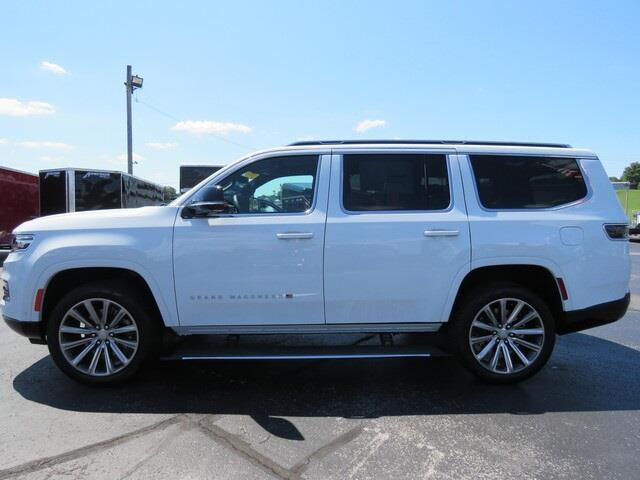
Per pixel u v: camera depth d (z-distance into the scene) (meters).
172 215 4.06
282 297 4.02
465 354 4.16
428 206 4.14
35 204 15.43
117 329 4.11
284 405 3.83
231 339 4.76
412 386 4.25
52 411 3.69
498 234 4.06
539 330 4.18
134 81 24.12
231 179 4.18
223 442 3.23
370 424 3.51
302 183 4.17
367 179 4.17
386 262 4.02
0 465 2.92
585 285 4.12
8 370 4.60
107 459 3.00
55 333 4.04
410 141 4.39
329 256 4.00
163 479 2.78
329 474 2.85
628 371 4.66
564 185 4.28
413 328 4.18
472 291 4.20
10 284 4.08
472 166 4.23
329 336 5.43
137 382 4.30
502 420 3.58
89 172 13.59
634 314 7.24
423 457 3.05
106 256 3.96
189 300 4.02
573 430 3.42
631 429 3.44
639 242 23.33
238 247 3.98
